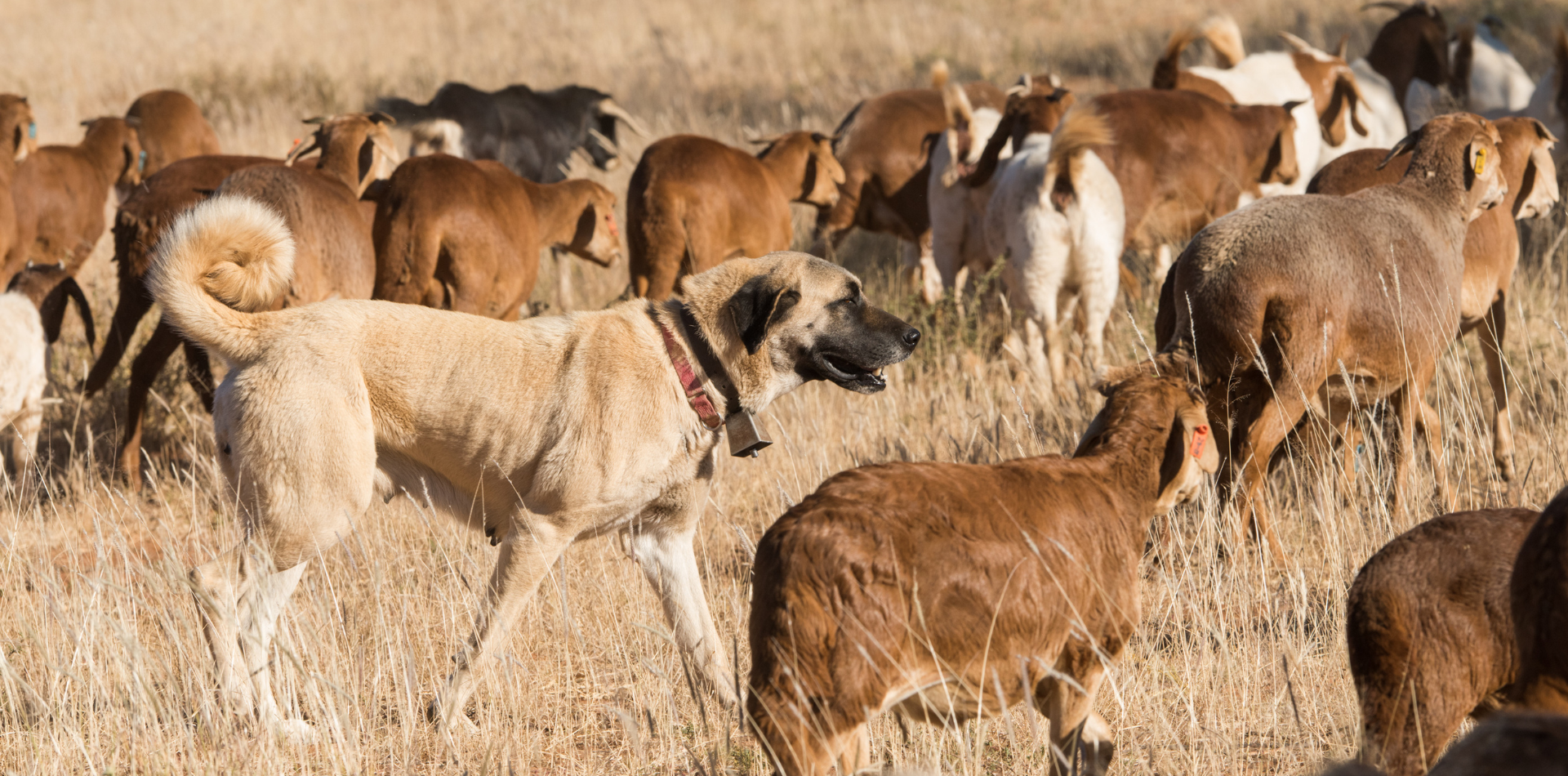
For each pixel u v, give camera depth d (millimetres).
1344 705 7949
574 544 11531
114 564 11781
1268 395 10484
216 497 13203
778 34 46312
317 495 8391
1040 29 44531
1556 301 16469
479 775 7766
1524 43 34281
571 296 21531
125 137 20922
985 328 16797
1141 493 7102
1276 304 10227
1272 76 22078
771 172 18562
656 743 8234
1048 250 15781
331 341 8508
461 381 8523
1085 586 6621
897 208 21141
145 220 14609
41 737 8133
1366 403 11250
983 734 7395
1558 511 5238
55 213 19078
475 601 8695
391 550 10922
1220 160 17875
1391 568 6277
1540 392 13383
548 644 9766
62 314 15367
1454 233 11094
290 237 9062
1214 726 7723
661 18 50031
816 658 5957
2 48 45875
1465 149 11070
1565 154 19969
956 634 6180
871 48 43000
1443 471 11047
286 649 8180
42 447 15820
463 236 14570
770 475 13039
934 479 6410
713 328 8570
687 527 8969
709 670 8828
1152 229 18016
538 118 23516
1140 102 17484
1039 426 13617
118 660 8422
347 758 7621
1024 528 6434
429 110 22359
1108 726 7332
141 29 49594
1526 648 5320
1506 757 3432
